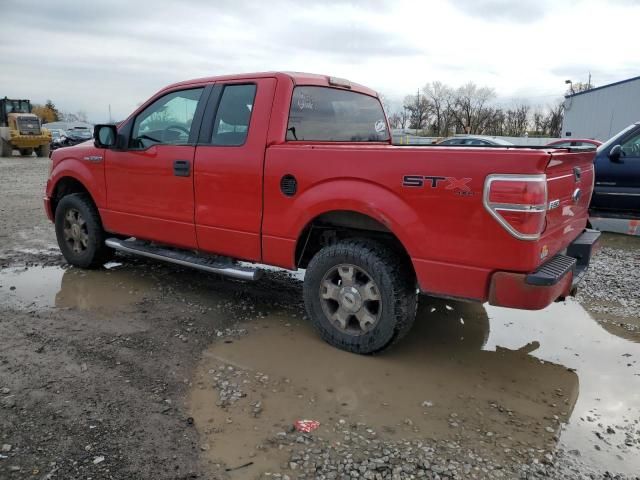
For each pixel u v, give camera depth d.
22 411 2.90
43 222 8.42
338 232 3.95
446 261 3.22
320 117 4.39
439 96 60.19
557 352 3.85
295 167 3.77
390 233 3.65
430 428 2.85
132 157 4.88
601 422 2.95
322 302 3.83
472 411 3.04
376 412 3.00
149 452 2.58
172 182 4.58
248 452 2.61
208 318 4.37
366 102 5.08
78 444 2.63
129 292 4.98
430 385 3.33
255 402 3.07
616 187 7.18
